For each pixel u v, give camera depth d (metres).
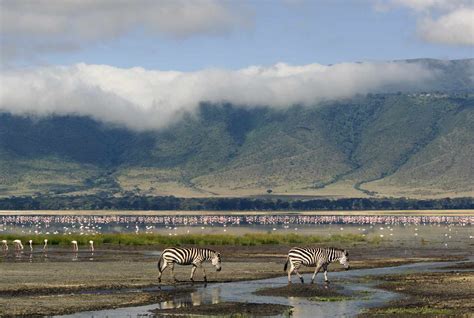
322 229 146.12
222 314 31.62
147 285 41.56
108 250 74.06
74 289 39.12
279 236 90.94
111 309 32.75
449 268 53.53
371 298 36.22
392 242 92.88
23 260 58.75
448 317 30.31
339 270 52.00
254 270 51.09
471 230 139.12
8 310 31.86
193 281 43.78
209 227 162.00
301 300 35.75
